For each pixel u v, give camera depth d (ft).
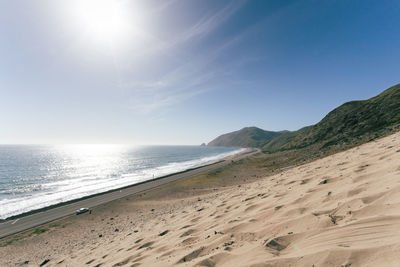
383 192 14.97
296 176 43.80
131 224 79.15
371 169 24.21
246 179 159.02
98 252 40.60
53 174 301.84
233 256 13.55
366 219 12.19
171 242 24.52
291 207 20.58
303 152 216.33
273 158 266.36
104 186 212.23
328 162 51.06
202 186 152.56
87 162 487.61
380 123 167.73
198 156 628.69
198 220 34.17
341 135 200.95
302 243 12.52
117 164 441.27
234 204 37.04
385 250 8.54
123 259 24.18
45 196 170.60
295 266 9.99
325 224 13.83
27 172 318.65
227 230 20.49
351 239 10.67
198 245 19.13
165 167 372.99
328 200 18.72
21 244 74.69
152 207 108.37
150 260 19.90
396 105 179.83
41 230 88.43
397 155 25.44
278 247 13.01
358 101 288.92
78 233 81.41
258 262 11.25
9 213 127.03
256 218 21.25
